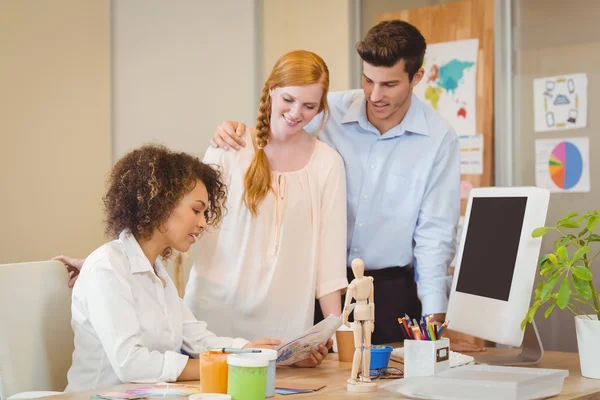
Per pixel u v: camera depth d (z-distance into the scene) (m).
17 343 1.95
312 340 1.89
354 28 3.93
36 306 2.01
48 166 4.23
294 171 2.29
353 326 1.66
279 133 2.25
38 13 4.19
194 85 4.37
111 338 1.75
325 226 2.31
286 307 2.27
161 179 1.83
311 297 2.28
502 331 2.03
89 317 1.83
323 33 4.02
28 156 4.14
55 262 2.09
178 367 1.75
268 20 4.18
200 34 4.34
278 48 4.16
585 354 1.90
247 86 4.18
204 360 1.52
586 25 3.30
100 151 4.52
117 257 1.83
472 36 3.58
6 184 4.04
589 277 1.89
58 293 2.07
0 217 4.00
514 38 3.48
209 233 2.29
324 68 2.20
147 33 4.49
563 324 3.31
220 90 4.28
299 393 1.61
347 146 2.60
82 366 1.86
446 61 3.66
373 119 2.55
